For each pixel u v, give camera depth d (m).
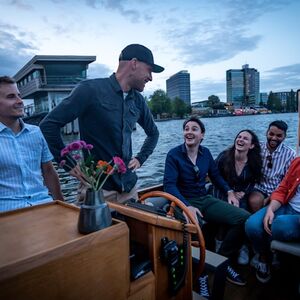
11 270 0.71
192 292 1.40
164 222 1.13
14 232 0.95
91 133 1.97
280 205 2.27
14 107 1.84
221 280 1.60
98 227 0.91
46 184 2.14
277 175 2.86
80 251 0.83
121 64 1.96
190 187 2.62
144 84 2.04
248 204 2.80
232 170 2.84
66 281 0.81
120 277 0.95
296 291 2.00
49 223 1.04
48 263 0.77
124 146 2.05
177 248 1.18
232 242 2.35
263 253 2.13
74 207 1.22
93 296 0.88
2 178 1.80
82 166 0.99
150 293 1.10
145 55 1.94
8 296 0.71
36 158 1.96
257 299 1.92
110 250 0.91
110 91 1.95
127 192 2.09
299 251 1.83
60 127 1.85
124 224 0.96
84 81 1.91
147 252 1.16
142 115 2.33
